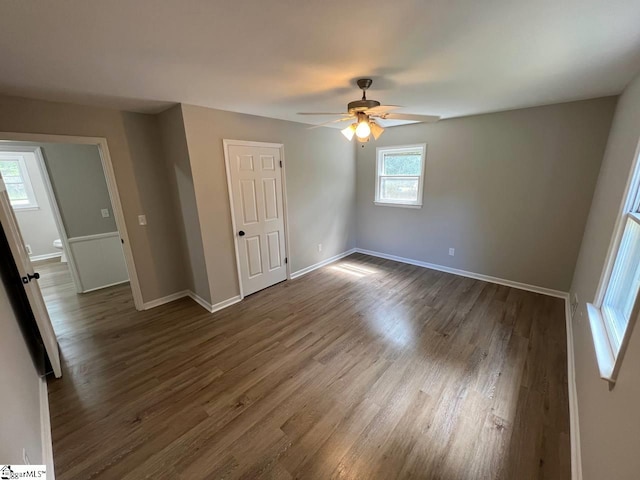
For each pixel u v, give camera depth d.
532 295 3.53
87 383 2.22
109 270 4.17
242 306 3.45
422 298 3.53
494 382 2.13
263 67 1.86
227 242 3.37
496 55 1.73
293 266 4.31
